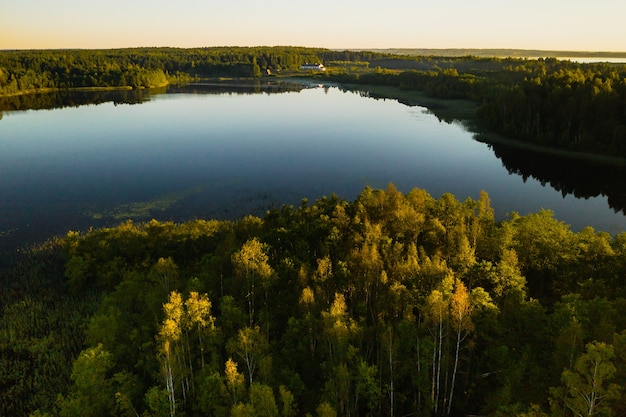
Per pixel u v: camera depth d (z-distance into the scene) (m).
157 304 47.09
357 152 134.62
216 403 36.59
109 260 68.06
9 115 196.00
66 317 59.19
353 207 67.00
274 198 101.19
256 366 39.59
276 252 58.44
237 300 48.97
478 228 57.53
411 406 40.06
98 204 98.12
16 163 125.81
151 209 95.62
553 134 139.50
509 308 41.44
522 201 99.94
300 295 46.84
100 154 134.50
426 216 63.50
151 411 39.34
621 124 132.25
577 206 96.88
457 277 45.94
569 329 31.58
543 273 53.72
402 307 43.66
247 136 155.25
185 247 70.50
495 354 37.91
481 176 115.25
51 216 91.88
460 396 40.06
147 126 172.50
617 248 51.88
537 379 33.50
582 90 143.00
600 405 26.94
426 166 122.50
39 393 47.19
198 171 119.06
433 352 37.38
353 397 38.88
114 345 44.22
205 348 42.56
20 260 74.44
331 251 56.53
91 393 38.28
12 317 59.12
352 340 40.62
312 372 42.22
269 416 32.84
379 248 52.97
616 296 44.06
